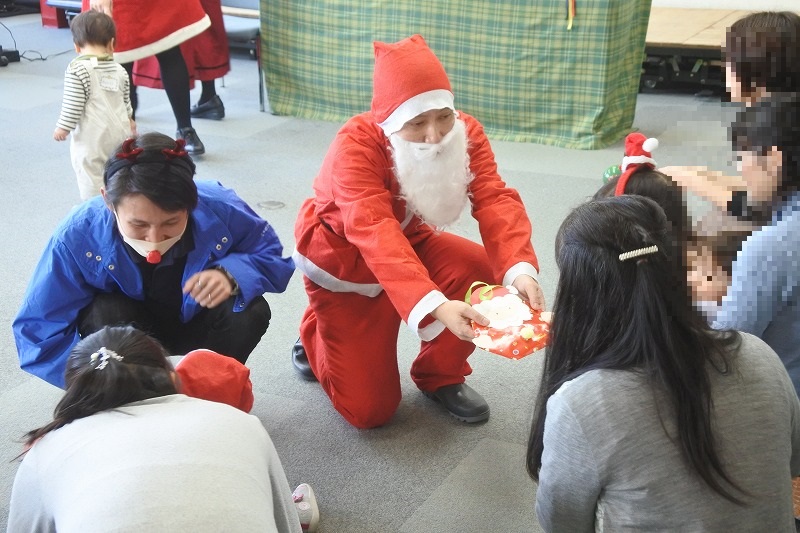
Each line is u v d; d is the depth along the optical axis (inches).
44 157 158.7
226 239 73.0
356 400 79.4
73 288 70.7
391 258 66.2
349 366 78.8
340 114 185.3
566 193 142.1
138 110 190.9
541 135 171.3
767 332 57.6
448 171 70.9
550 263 115.3
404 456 78.0
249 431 47.7
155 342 51.4
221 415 47.6
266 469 47.1
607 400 42.6
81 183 127.6
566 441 43.8
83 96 123.2
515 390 88.5
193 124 181.2
